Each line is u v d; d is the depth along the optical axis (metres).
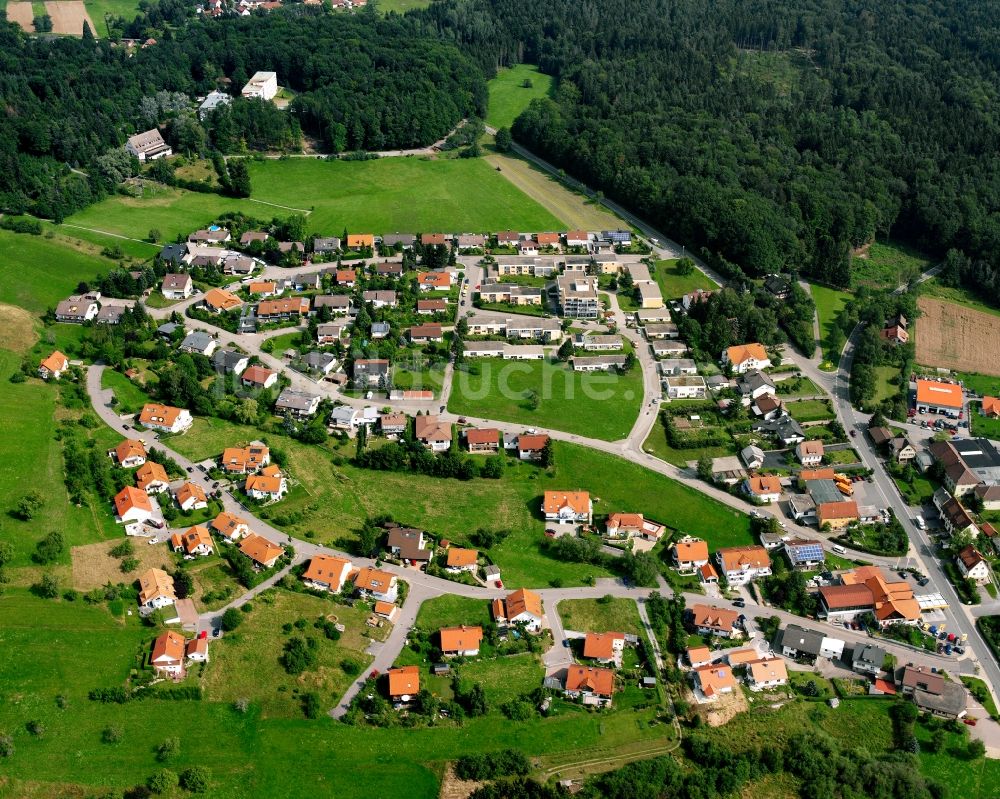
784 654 182.00
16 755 150.75
